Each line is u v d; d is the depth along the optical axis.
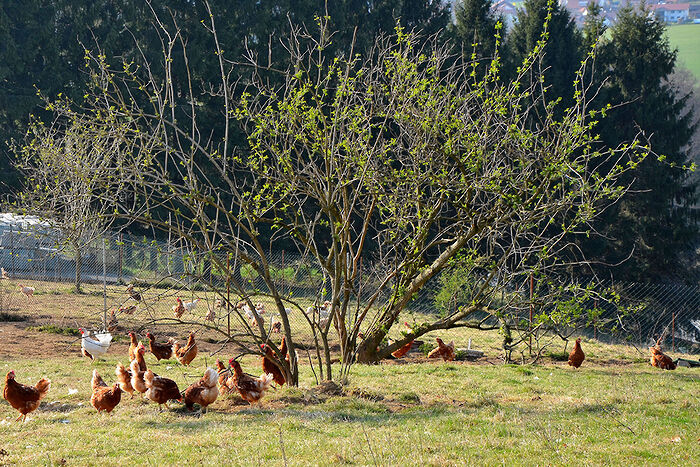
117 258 33.81
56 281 32.72
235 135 38.31
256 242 13.94
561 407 12.30
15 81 41.03
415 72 15.26
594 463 8.17
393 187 16.88
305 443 9.33
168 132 36.19
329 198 14.95
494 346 23.72
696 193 49.94
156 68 38.69
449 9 44.47
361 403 12.38
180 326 24.22
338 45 39.44
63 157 14.59
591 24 48.41
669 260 44.62
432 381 15.76
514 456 8.55
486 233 17.41
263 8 42.22
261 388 12.47
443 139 16.36
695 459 8.37
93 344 17.39
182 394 12.05
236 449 8.98
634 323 29.27
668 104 46.91
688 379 17.27
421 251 16.20
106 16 43.12
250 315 25.58
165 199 13.99
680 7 125.38
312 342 22.64
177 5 40.72
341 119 14.77
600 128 43.62
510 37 47.88
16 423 10.84
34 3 40.78
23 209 16.36
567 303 17.09
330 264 15.93
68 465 8.30
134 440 9.55
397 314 18.06
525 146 15.33
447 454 8.62
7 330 22.05
